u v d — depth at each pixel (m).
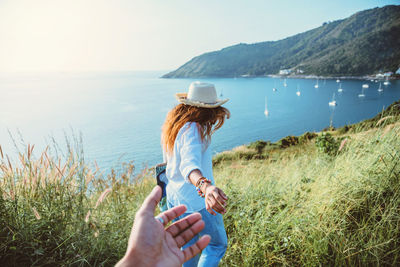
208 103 1.64
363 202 2.19
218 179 3.88
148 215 0.60
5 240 1.77
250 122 123.94
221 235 1.67
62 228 2.01
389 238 1.86
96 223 2.06
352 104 144.25
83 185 2.30
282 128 109.88
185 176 1.39
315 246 1.91
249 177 3.81
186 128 1.53
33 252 1.82
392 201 2.02
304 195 2.62
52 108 199.12
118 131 124.75
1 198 1.95
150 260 0.57
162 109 183.00
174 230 0.73
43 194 2.06
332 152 4.09
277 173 3.82
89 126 136.12
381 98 156.50
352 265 1.81
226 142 93.75
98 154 85.81
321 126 105.69
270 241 2.07
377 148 2.68
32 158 2.17
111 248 2.04
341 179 2.46
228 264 2.09
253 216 2.49
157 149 90.38
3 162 2.04
